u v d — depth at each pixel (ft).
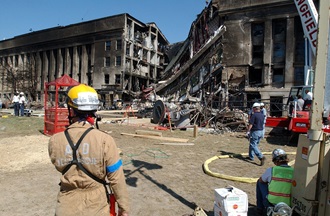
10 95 232.32
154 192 18.48
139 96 168.86
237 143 40.65
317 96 11.03
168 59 224.53
